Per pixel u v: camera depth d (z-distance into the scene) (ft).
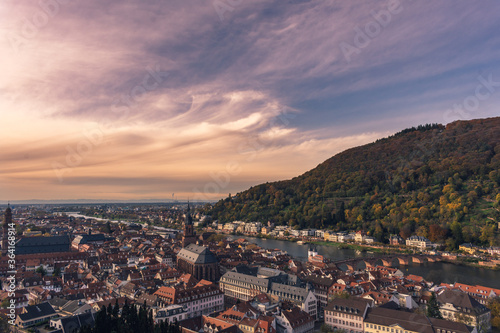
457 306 615.16
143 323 481.05
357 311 596.29
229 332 529.45
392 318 555.69
